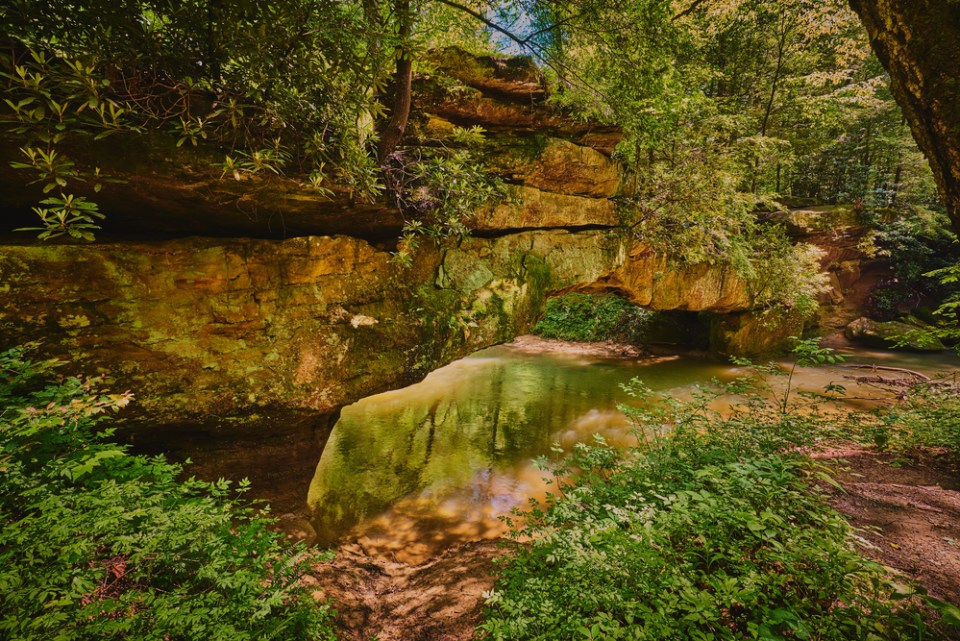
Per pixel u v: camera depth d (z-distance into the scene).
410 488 6.98
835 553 2.39
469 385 12.54
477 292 6.51
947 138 1.65
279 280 4.94
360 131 4.63
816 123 14.88
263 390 4.89
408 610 3.97
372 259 5.58
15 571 2.04
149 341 4.30
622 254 8.42
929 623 2.35
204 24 3.15
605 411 10.50
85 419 3.30
